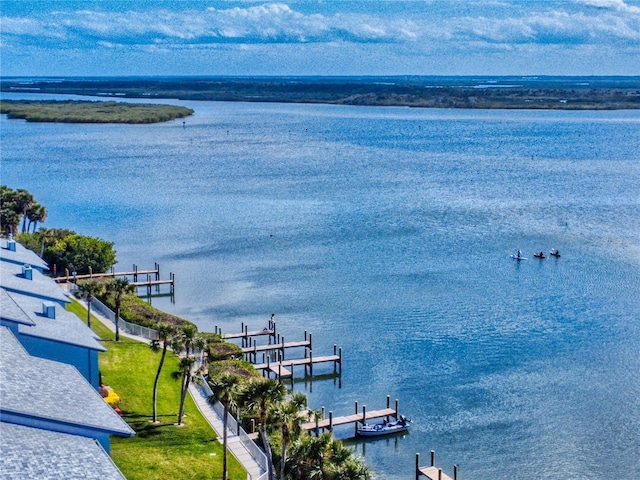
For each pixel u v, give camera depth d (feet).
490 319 339.57
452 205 604.08
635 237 492.54
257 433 217.97
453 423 244.63
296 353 303.89
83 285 304.30
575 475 212.43
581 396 261.24
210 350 275.59
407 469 219.00
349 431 242.58
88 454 112.57
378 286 389.60
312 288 386.93
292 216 561.84
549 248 467.11
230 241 485.97
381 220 548.72
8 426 113.50
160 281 387.55
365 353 302.45
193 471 192.03
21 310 171.32
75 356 171.94
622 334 319.47
